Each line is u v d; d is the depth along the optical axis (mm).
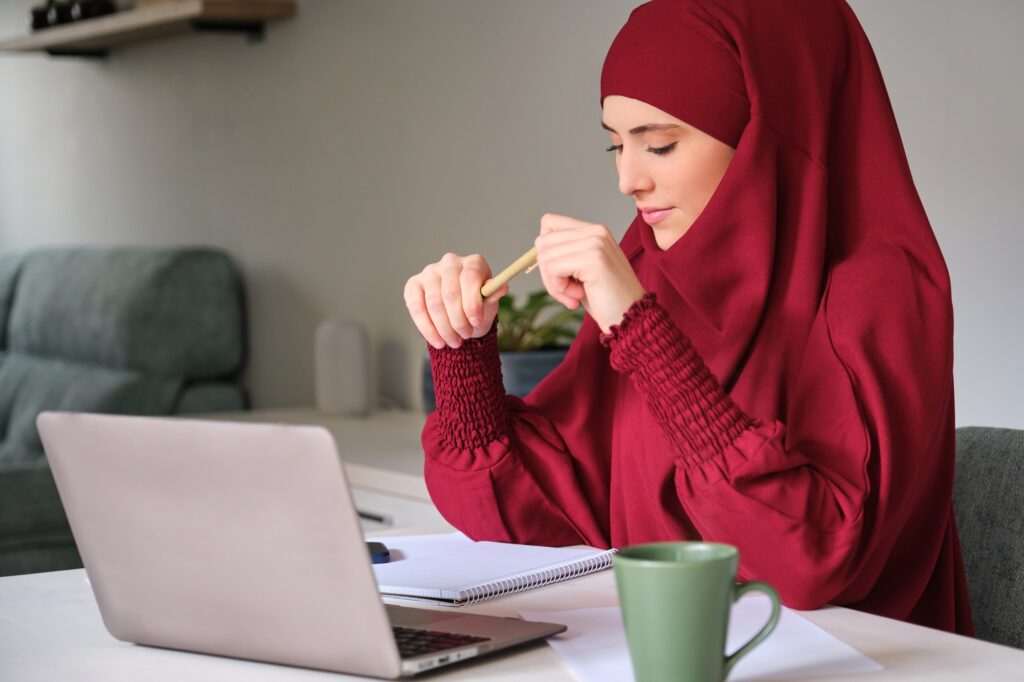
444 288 1334
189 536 926
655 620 792
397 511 2316
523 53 2820
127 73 4496
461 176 3045
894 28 2156
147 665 958
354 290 3477
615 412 1426
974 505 1435
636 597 798
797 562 1068
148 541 951
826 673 892
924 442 1182
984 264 2055
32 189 5254
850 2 2229
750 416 1300
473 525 1400
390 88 3260
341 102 3455
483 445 1396
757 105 1313
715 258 1321
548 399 1476
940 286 1254
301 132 3633
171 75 4238
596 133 2639
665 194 1380
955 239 2096
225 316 3861
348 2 3389
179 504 921
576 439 1447
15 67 5258
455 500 1398
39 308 4320
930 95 2109
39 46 4477
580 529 1411
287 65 3664
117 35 4125
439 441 1419
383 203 3326
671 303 1391
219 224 4070
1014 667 904
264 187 3828
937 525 1315
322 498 855
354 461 2479
